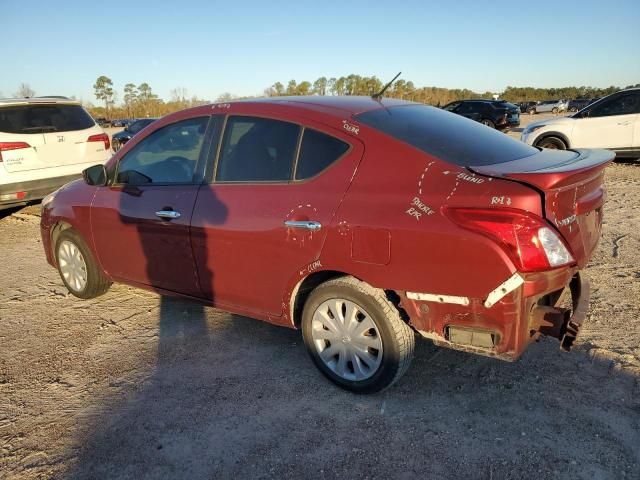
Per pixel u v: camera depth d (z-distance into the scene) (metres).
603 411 2.91
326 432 2.85
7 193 7.50
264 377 3.43
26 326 4.41
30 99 7.88
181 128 3.91
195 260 3.73
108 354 3.85
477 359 3.51
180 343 3.96
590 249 2.88
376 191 2.87
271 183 3.31
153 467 2.66
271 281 3.33
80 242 4.68
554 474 2.48
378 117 3.21
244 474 2.58
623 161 12.55
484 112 21.53
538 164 2.88
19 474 2.65
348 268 2.93
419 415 2.96
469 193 2.57
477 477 2.49
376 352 3.04
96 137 8.56
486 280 2.52
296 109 3.35
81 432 2.96
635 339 3.65
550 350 3.57
